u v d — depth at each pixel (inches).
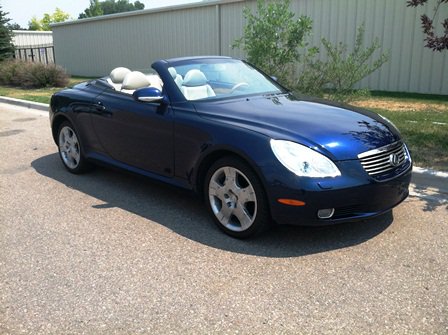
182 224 176.6
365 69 340.2
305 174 142.4
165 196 208.1
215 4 593.3
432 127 293.6
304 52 503.8
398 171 158.1
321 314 118.3
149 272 141.3
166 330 113.8
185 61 207.2
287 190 143.2
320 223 144.9
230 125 161.5
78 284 135.6
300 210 143.4
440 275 135.4
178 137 176.4
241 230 159.3
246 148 151.3
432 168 217.0
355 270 139.2
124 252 154.9
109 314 120.8
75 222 181.6
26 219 186.2
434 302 122.0
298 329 112.6
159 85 219.8
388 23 455.8
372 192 147.7
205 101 182.5
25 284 136.4
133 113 196.2
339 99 327.6
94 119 220.1
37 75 688.4
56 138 256.4
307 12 504.4
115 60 820.6
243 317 118.0
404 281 132.6
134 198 206.7
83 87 241.4
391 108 371.9
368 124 165.6
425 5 430.6
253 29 350.3
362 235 162.1
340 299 124.5
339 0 479.8
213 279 136.3
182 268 143.3
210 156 165.6
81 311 122.4
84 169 242.5
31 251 157.6
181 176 179.8
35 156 289.0
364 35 472.4
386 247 153.2
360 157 148.0
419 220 173.8
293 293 128.0
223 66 212.4
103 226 177.0
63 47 954.1
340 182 143.1
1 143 328.2
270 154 146.7
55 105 247.6
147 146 192.5
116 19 790.5
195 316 119.0
